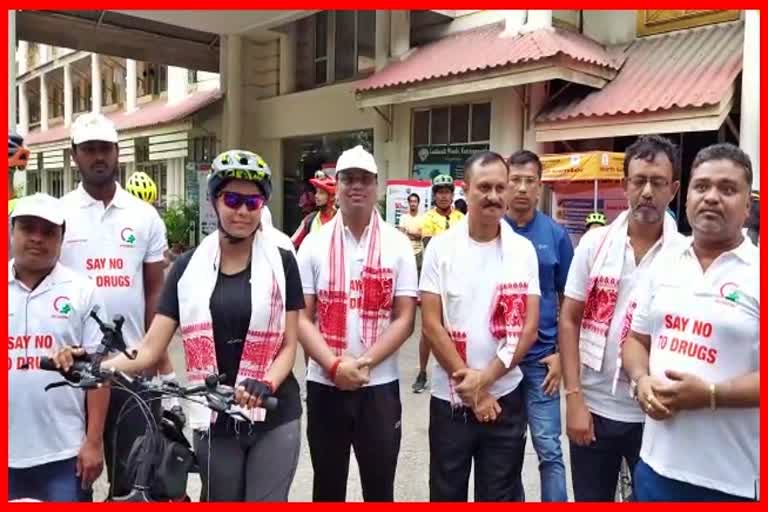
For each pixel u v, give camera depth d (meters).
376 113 12.02
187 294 2.69
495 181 3.04
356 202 3.17
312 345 3.11
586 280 3.05
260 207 2.66
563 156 8.48
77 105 23.67
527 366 3.62
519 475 3.18
